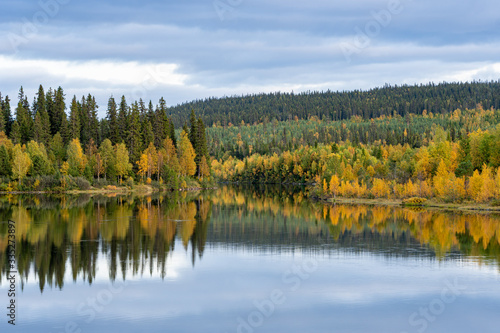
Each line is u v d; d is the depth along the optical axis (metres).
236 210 89.56
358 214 82.50
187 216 78.00
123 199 108.88
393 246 52.81
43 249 49.22
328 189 123.75
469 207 91.31
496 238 57.47
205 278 39.88
